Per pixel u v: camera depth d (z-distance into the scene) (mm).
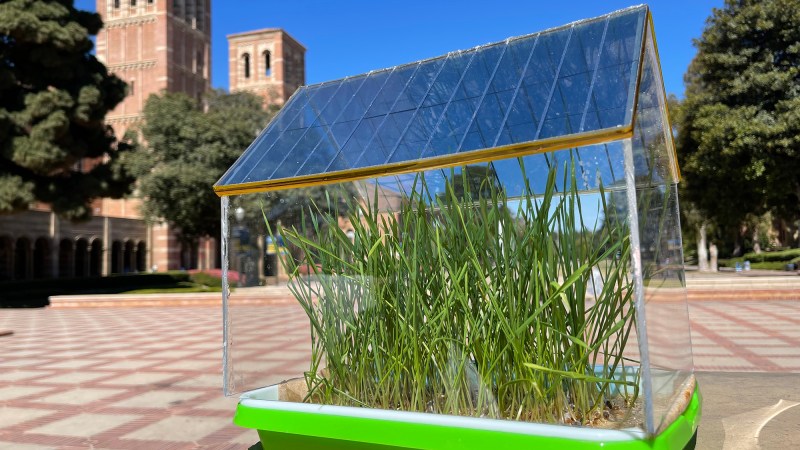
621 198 2322
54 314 17188
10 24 18234
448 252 2727
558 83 2527
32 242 36281
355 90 3314
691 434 2574
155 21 50750
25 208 19641
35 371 7504
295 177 2869
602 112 2254
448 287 2693
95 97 20219
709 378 5824
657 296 2518
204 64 56406
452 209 2721
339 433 2562
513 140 2422
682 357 3066
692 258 54750
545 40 2758
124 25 51406
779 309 12531
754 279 14805
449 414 2568
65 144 19891
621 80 2332
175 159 27719
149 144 27656
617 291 2451
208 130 27984
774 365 6531
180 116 27984
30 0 19500
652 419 2100
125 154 23859
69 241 40844
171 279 36938
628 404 2637
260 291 3150
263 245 3154
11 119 18625
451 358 2705
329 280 3033
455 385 2670
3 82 18797
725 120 18953
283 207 3107
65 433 4613
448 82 2947
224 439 4379
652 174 2586
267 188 2939
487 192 2617
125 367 7645
